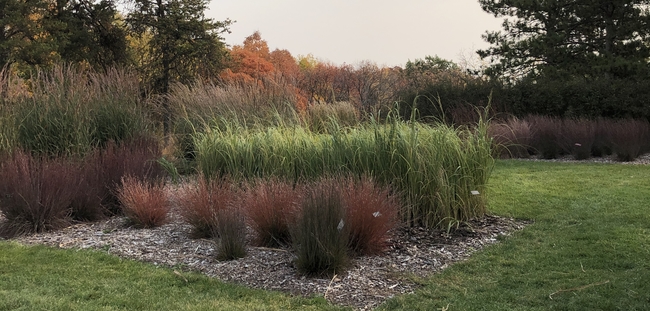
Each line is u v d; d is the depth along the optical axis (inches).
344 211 161.2
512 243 192.4
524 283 150.2
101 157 267.0
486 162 229.8
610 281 148.6
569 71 719.1
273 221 185.6
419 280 152.6
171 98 418.3
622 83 619.8
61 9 928.3
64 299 136.9
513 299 137.7
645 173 380.2
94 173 247.9
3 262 171.8
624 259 169.6
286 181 211.9
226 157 244.5
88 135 304.0
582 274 156.2
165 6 970.1
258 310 129.6
